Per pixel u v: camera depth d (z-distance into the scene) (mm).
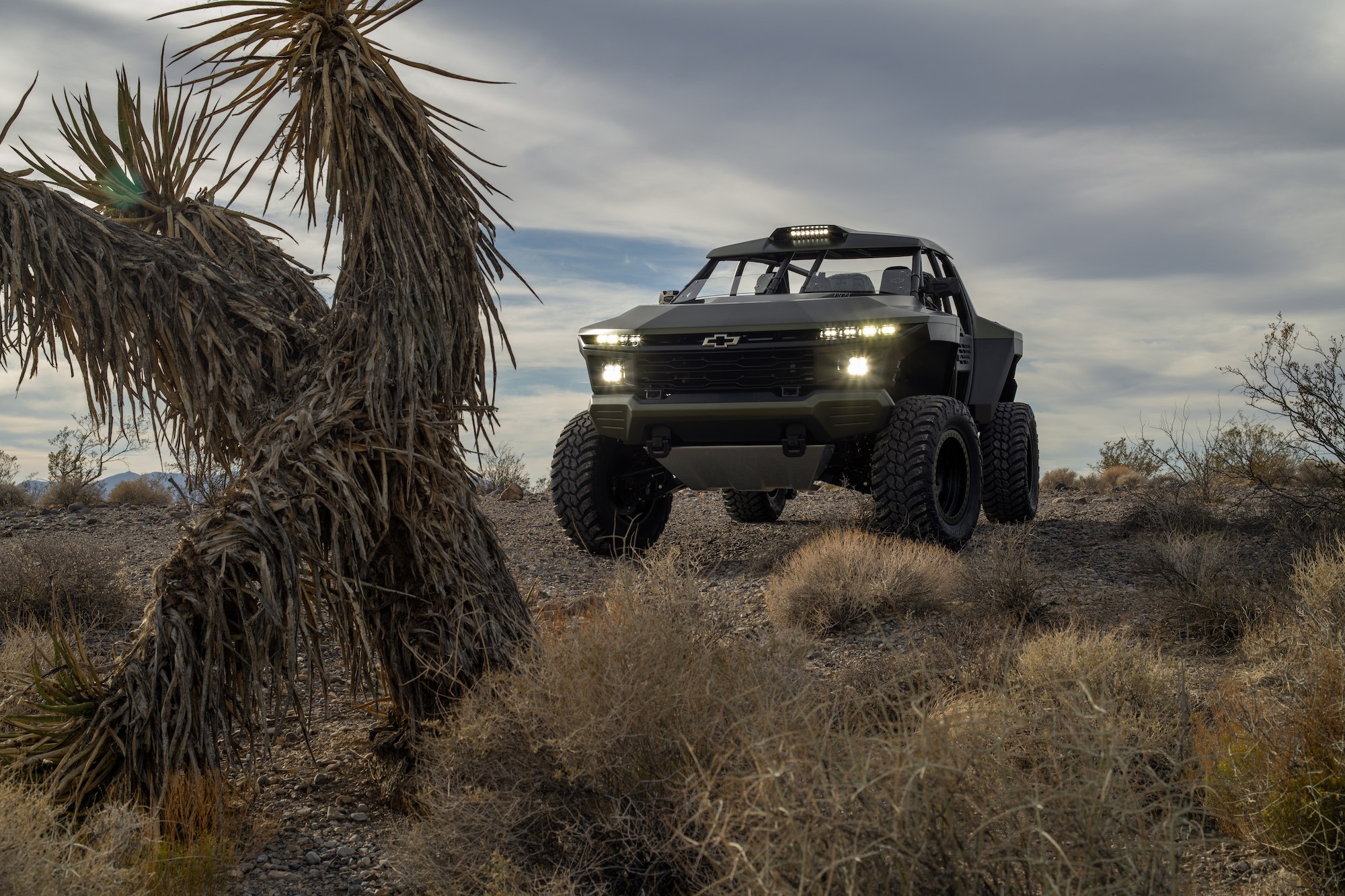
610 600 2637
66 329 2520
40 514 10141
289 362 2805
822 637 4320
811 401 5996
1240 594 3998
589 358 6625
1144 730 2496
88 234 2494
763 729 1762
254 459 2484
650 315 6656
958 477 7008
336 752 2986
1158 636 3963
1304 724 2307
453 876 2006
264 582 2211
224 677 2322
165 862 1955
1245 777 2242
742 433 6266
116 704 2260
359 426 2645
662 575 2643
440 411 2873
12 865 1588
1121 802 1507
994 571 4699
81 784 2137
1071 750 1600
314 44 2760
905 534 6195
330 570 2566
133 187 2861
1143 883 1423
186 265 2635
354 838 2424
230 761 2363
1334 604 3525
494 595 2807
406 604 2719
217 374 2584
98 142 2803
